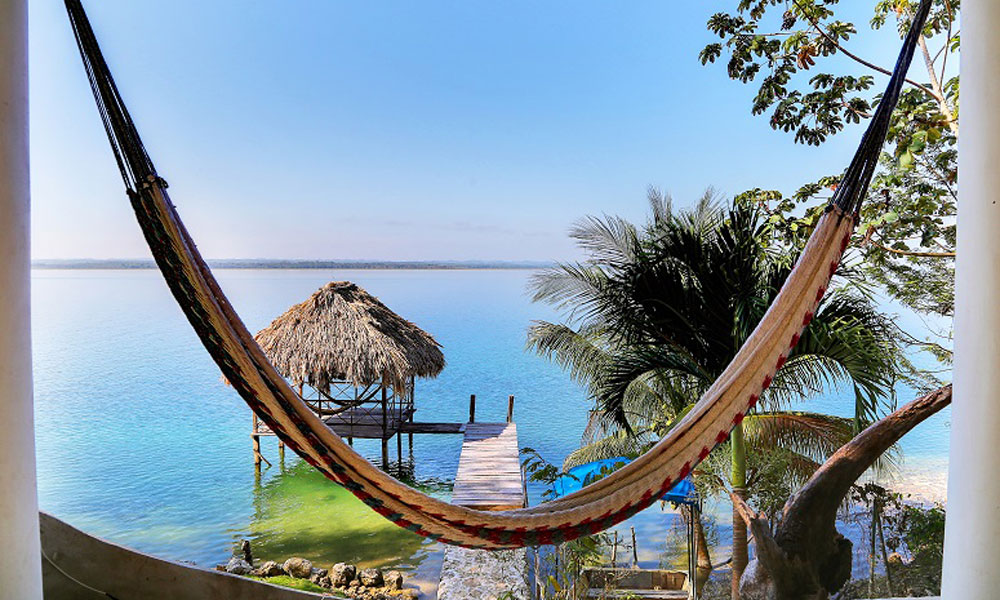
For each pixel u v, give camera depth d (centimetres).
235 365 190
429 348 1734
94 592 230
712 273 627
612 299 698
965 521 177
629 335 716
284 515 1488
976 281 173
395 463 2047
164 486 1798
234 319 190
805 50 670
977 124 172
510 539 218
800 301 224
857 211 225
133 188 177
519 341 6153
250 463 2059
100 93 172
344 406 1708
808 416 831
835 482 346
